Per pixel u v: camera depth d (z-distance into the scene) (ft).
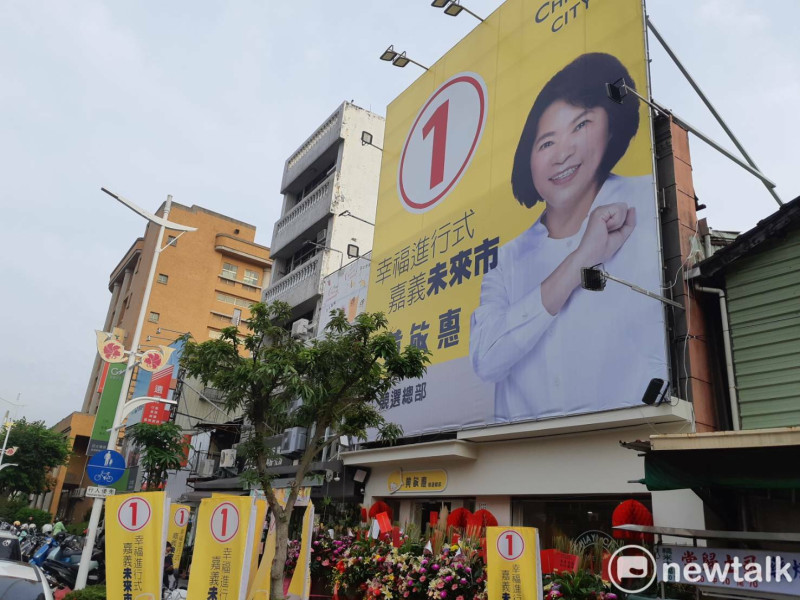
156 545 25.67
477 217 45.50
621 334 31.78
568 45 40.98
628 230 33.01
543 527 36.47
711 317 31.19
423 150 54.75
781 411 26.30
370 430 50.49
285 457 65.62
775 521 24.93
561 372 34.71
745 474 21.52
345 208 76.43
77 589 36.58
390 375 35.63
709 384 29.96
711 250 32.63
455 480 42.29
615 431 32.55
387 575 34.73
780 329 27.25
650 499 30.78
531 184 40.93
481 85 49.08
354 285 62.44
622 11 37.32
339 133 79.10
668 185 33.01
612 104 36.17
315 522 47.83
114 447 43.06
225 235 177.06
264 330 34.71
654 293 30.58
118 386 93.15
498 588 25.62
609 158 35.37
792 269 27.48
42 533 92.68
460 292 45.03
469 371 41.96
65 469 168.96
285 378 32.24
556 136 39.75
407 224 54.08
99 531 72.59
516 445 38.34
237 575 25.04
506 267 41.16
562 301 35.88
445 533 35.58
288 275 81.35
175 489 95.61
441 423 43.01
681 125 34.22
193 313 169.37
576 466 34.17
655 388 28.76
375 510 46.62
